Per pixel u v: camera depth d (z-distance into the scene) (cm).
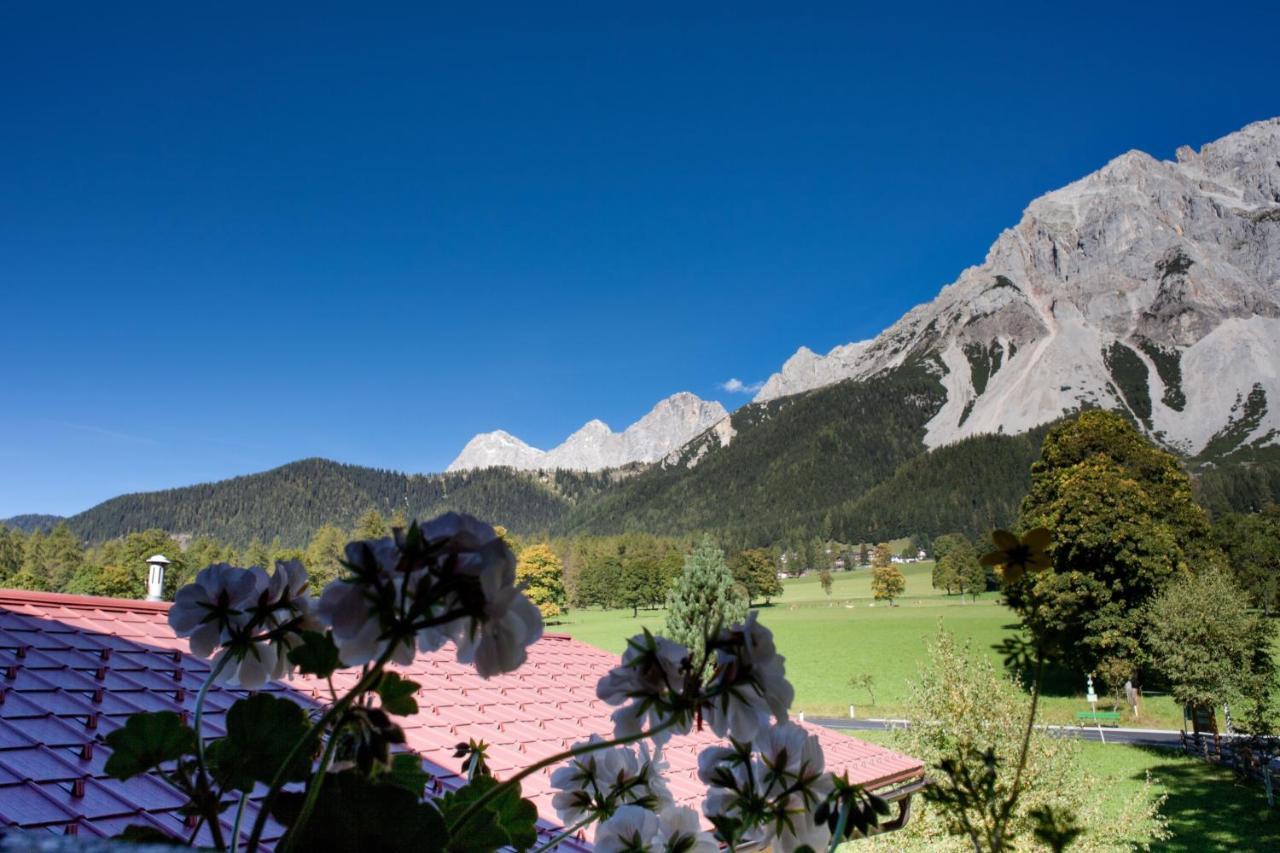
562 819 149
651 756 155
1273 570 4703
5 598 648
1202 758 2238
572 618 8831
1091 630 2645
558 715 755
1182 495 3077
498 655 77
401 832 81
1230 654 2083
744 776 124
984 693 932
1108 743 2538
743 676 104
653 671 106
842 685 4141
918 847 909
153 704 493
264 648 112
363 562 77
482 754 154
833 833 116
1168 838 1527
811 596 10488
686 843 133
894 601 8812
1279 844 1430
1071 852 899
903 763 841
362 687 79
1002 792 145
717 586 1692
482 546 76
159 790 383
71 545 8369
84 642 591
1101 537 2653
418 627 76
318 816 81
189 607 108
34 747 397
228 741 103
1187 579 2194
